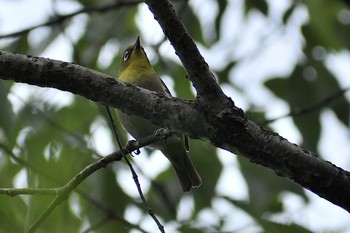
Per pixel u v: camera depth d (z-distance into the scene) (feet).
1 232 28.30
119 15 42.65
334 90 40.88
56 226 28.53
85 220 34.83
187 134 22.26
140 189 25.29
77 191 34.99
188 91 39.34
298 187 36.96
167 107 22.26
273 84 41.45
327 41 40.81
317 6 40.14
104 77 22.71
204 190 38.29
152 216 24.84
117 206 37.35
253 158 21.48
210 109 21.79
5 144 34.83
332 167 20.83
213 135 21.77
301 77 41.16
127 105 22.59
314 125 39.55
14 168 33.76
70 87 22.58
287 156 21.03
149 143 26.84
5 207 28.78
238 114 21.63
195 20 41.83
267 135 21.36
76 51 39.34
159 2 21.20
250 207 36.42
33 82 22.50
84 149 35.37
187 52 21.48
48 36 40.01
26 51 39.81
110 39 42.32
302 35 41.55
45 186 29.45
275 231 31.83
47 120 35.76
